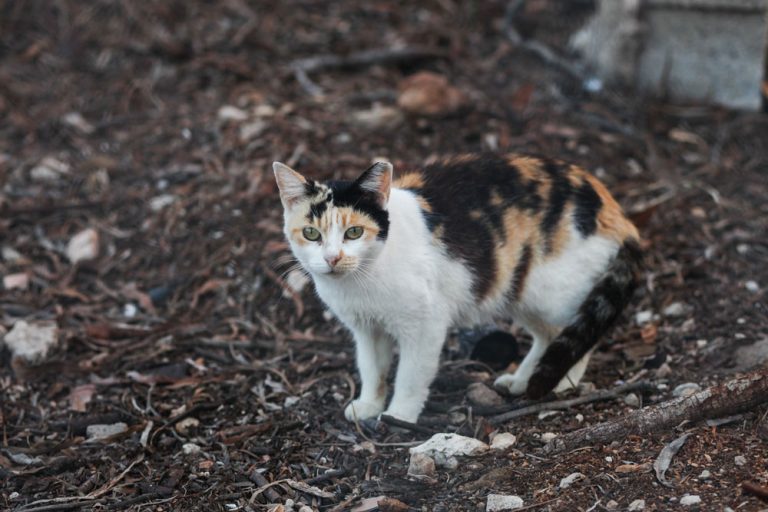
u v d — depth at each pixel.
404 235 5.10
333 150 8.41
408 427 5.36
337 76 9.82
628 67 9.35
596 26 9.59
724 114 8.98
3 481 5.23
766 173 8.15
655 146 8.52
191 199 7.95
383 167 4.86
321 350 6.45
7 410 5.96
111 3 10.85
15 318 6.91
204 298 7.08
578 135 8.62
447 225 5.28
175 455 5.38
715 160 8.32
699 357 5.89
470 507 4.60
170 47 10.03
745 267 6.88
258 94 9.40
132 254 7.52
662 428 4.94
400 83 9.28
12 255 7.59
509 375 5.85
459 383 5.95
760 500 4.24
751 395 4.94
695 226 7.42
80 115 9.27
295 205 5.07
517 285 5.48
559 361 5.21
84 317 6.93
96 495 5.01
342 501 4.80
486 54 10.13
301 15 10.78
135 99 9.48
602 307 5.33
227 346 6.53
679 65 9.24
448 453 5.00
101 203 8.06
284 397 5.93
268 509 4.77
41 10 10.82
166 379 6.15
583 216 5.46
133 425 5.74
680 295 6.66
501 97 9.26
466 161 5.62
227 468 5.18
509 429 5.32
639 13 9.18
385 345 5.62
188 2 10.91
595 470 4.70
